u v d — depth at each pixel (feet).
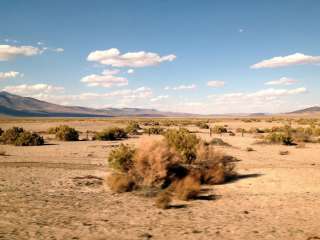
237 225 33.53
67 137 131.75
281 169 65.62
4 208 37.40
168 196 42.39
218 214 37.68
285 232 31.50
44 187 49.75
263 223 34.40
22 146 109.09
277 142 117.80
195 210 39.34
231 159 74.59
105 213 37.27
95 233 30.04
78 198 44.04
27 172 61.41
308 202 42.88
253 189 50.03
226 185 52.90
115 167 52.80
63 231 30.19
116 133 143.84
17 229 30.22
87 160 78.33
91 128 233.55
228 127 245.86
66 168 66.95
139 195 46.42
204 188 51.11
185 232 30.99
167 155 51.31
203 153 57.82
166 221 34.65
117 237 29.12
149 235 29.78
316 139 134.72
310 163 74.59
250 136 153.99
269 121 382.83
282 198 44.93
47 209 37.88
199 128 227.40
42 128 230.07
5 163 71.51
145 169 49.93
